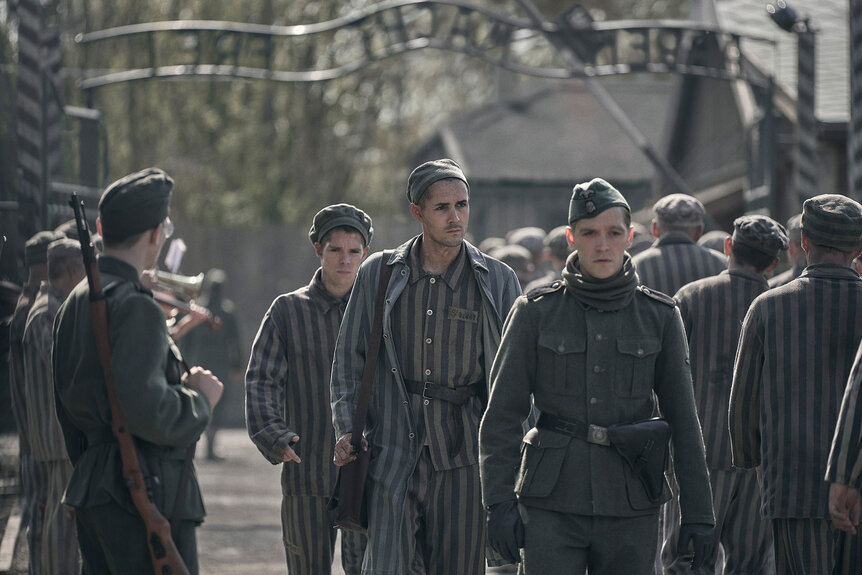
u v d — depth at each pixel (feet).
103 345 23.29
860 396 24.80
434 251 29.86
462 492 29.27
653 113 172.45
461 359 29.63
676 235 39.40
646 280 38.70
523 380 25.43
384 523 28.91
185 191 162.61
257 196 161.17
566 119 168.76
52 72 54.60
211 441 87.45
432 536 29.32
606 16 194.49
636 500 24.57
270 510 61.82
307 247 119.96
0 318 42.70
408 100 183.11
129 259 24.29
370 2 148.87
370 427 30.07
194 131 151.23
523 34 68.18
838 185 71.77
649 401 25.29
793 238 40.81
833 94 73.97
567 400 25.02
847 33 83.97
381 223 119.44
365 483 29.55
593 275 25.04
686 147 122.21
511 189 159.33
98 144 61.26
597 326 25.07
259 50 68.03
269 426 32.45
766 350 28.58
